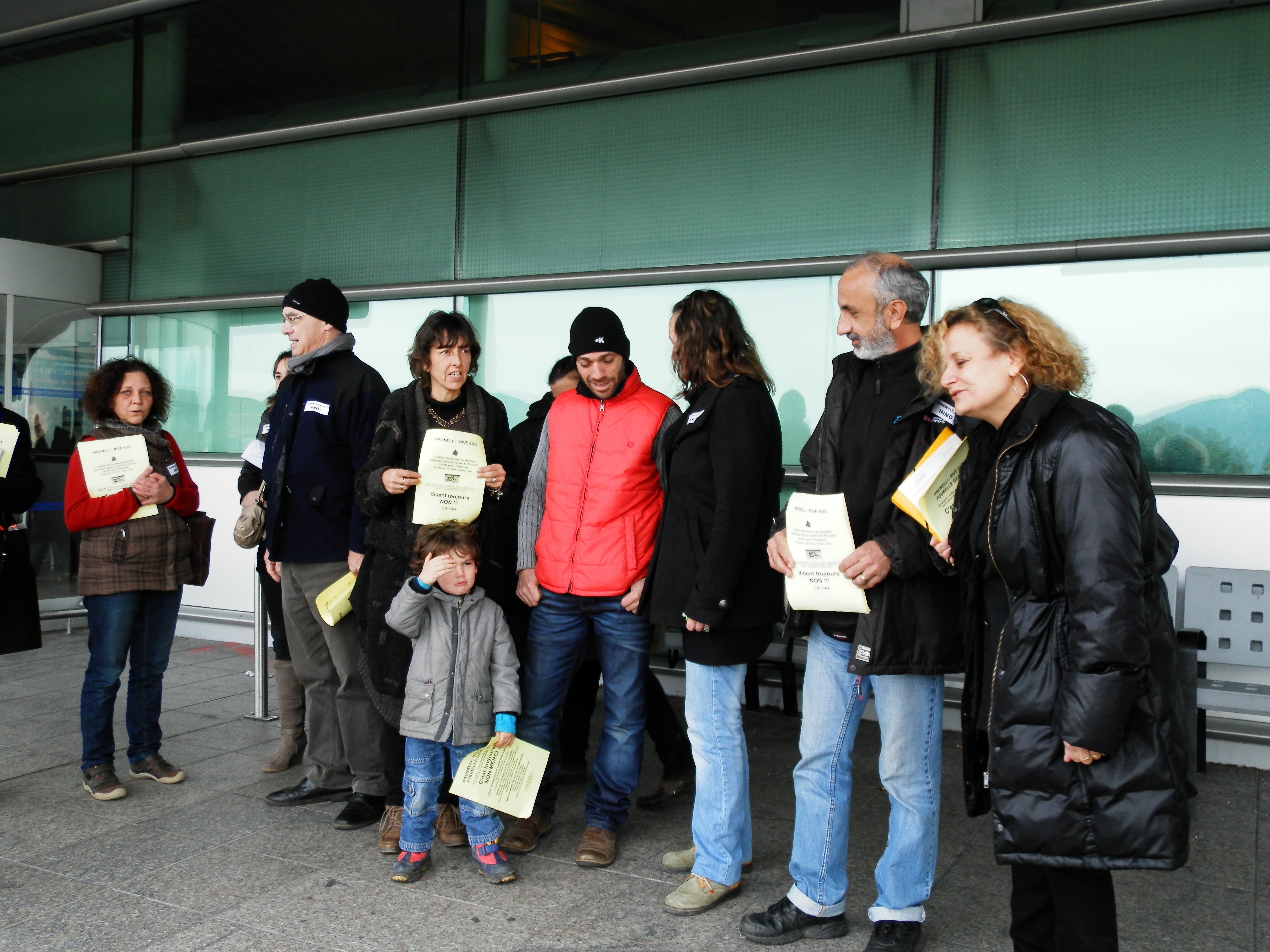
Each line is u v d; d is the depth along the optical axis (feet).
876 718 16.76
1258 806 13.05
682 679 18.97
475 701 10.57
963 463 7.89
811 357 18.22
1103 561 6.28
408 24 22.02
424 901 10.21
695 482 10.02
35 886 10.55
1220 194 15.40
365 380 12.57
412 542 11.11
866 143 17.75
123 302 25.16
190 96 24.50
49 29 25.68
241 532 13.60
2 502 13.23
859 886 10.62
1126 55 15.90
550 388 18.57
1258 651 14.46
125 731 16.44
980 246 16.83
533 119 20.68
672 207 19.40
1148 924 9.71
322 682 12.91
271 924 9.70
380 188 22.33
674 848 11.71
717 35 18.98
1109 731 6.20
